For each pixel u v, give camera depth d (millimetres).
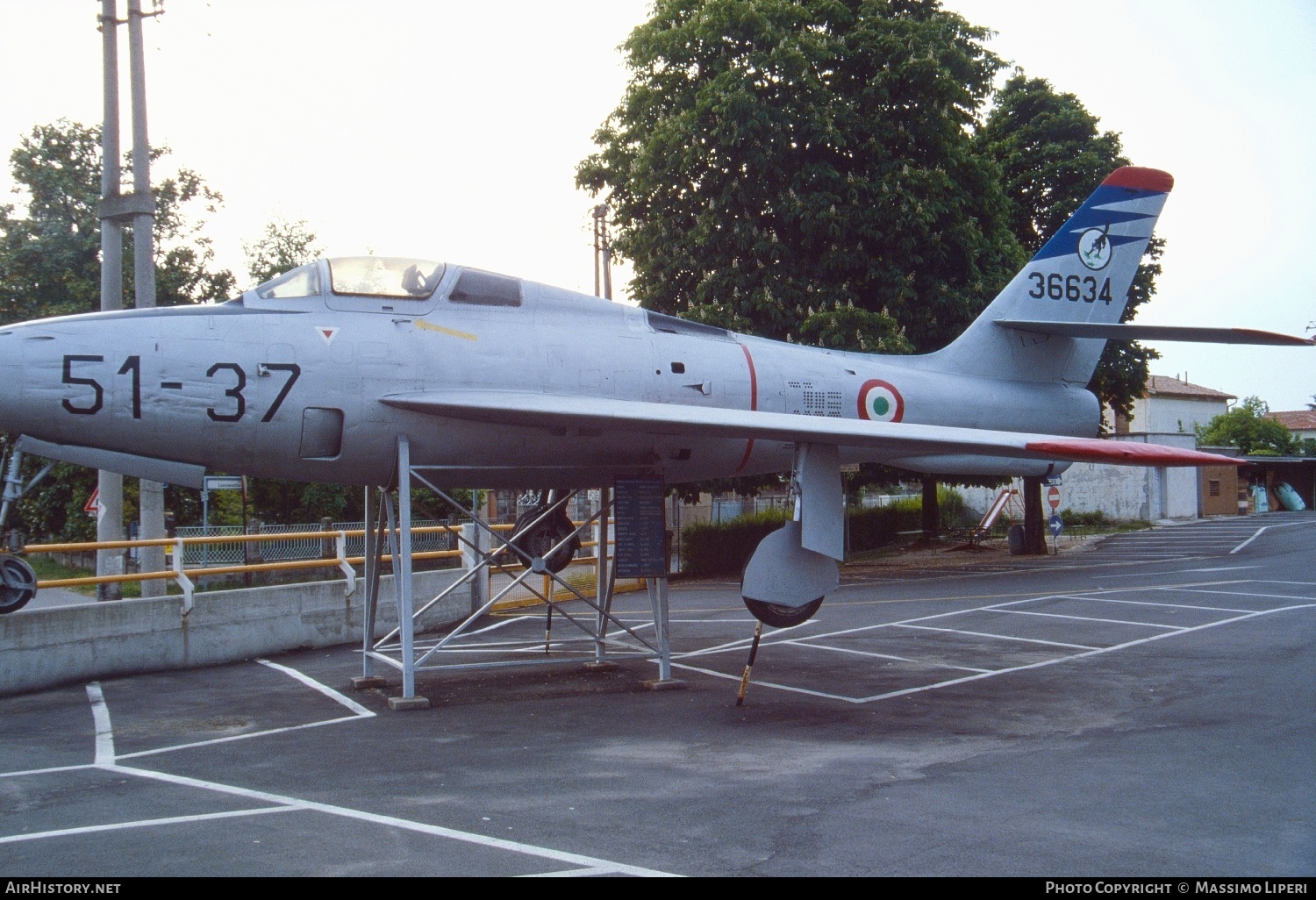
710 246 21547
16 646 9922
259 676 10945
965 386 12484
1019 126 30812
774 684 9914
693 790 6082
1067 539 32250
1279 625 12852
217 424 8570
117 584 13422
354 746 7461
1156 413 64500
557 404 8906
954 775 6387
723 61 21609
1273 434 65562
